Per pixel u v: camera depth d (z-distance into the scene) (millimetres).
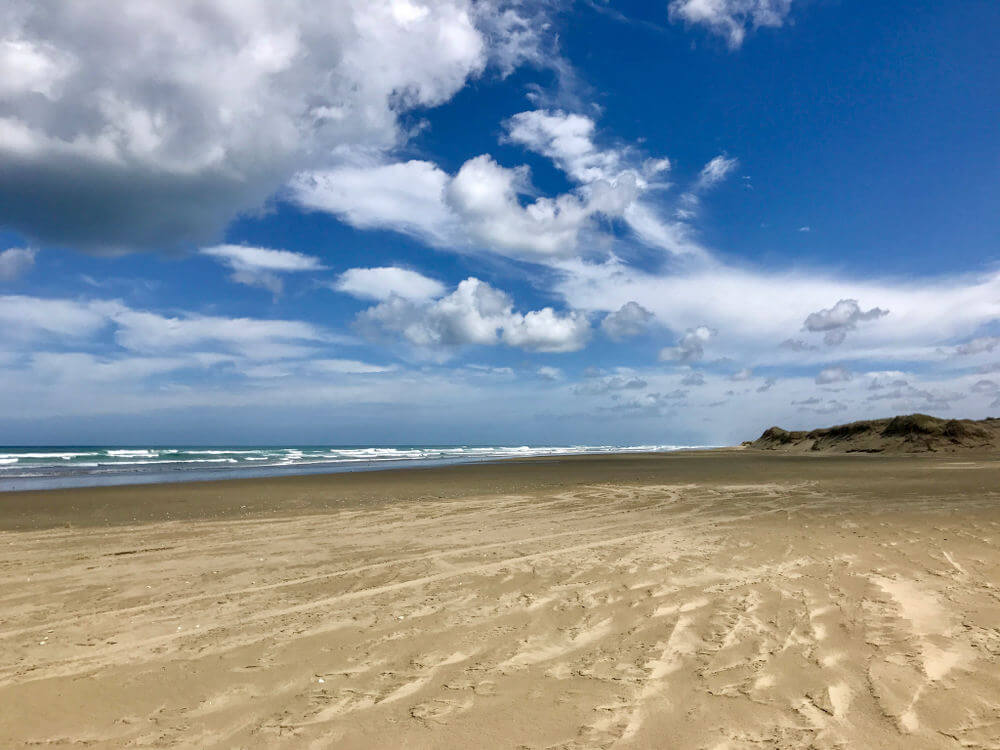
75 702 3770
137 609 5883
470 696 3729
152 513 12992
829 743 2992
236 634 5090
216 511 13320
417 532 10430
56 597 6344
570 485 19547
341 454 58438
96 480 22656
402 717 3459
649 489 17938
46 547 9125
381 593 6387
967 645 4336
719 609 5480
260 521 11773
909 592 5895
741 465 31422
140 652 4695
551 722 3340
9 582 7000
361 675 4137
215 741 3246
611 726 3264
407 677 4078
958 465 27875
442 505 14344
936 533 9344
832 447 52719
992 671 3834
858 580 6438
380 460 44562
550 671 4117
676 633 4844
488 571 7359
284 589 6609
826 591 6016
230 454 53250
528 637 4875
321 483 20484
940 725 3141
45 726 3449
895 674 3828
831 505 13359
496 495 16547
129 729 3408
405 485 19703
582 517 12133
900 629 4738
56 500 15195
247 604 6023
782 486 18234
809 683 3744
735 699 3553
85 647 4828
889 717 3250
